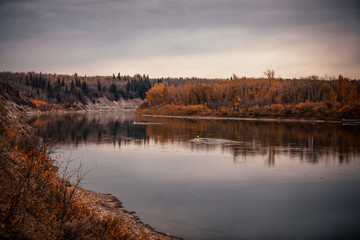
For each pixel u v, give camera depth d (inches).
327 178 808.3
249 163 1008.9
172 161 1045.2
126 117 4392.2
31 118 3607.3
